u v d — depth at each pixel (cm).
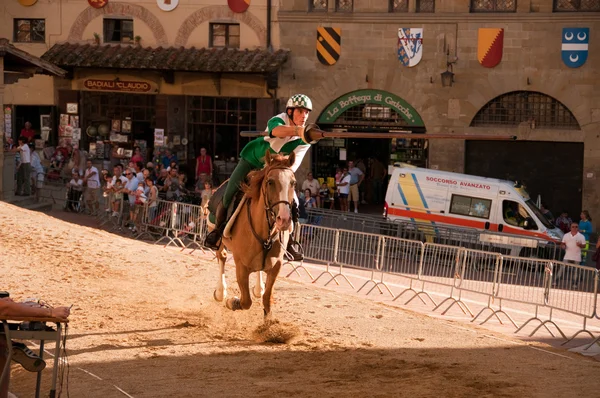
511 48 3189
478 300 1867
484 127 3238
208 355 1075
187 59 3306
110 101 3528
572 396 888
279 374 977
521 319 1664
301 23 3334
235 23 3397
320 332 1244
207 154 3478
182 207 2366
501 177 3247
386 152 3434
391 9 3275
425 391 894
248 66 3238
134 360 1038
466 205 2536
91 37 3491
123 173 3002
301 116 1142
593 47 3123
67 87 3497
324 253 1995
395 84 3284
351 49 3309
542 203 3014
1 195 2645
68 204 2914
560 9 3159
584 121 3139
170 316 1325
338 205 3297
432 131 3272
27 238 1877
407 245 1842
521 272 1677
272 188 1089
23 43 3541
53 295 1431
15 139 3544
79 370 986
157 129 3447
